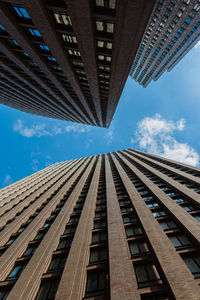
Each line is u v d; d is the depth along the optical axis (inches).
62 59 637.9
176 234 450.0
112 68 665.6
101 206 717.9
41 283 371.6
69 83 945.5
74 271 356.8
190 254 378.9
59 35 525.7
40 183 1357.0
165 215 540.4
